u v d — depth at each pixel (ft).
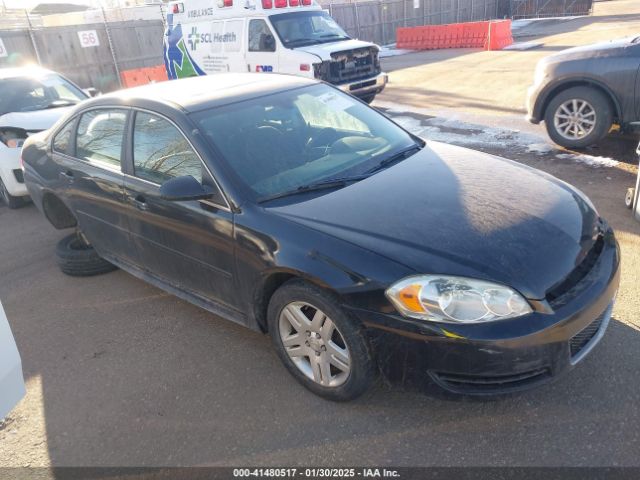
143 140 11.63
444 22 94.53
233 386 10.01
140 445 8.83
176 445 8.75
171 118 10.96
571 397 8.81
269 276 9.20
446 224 8.64
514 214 8.94
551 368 7.79
